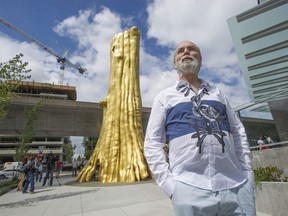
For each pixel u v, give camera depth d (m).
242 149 2.19
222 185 1.78
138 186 10.79
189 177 1.81
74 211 6.38
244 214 1.76
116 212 5.98
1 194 11.16
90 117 25.61
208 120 1.93
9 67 9.91
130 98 15.64
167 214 5.52
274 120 6.86
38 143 72.88
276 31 9.91
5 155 67.06
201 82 2.32
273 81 11.48
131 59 16.64
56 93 79.25
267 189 4.79
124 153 14.06
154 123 2.14
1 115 11.09
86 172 14.33
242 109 7.61
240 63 11.44
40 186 14.03
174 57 2.50
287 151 6.39
